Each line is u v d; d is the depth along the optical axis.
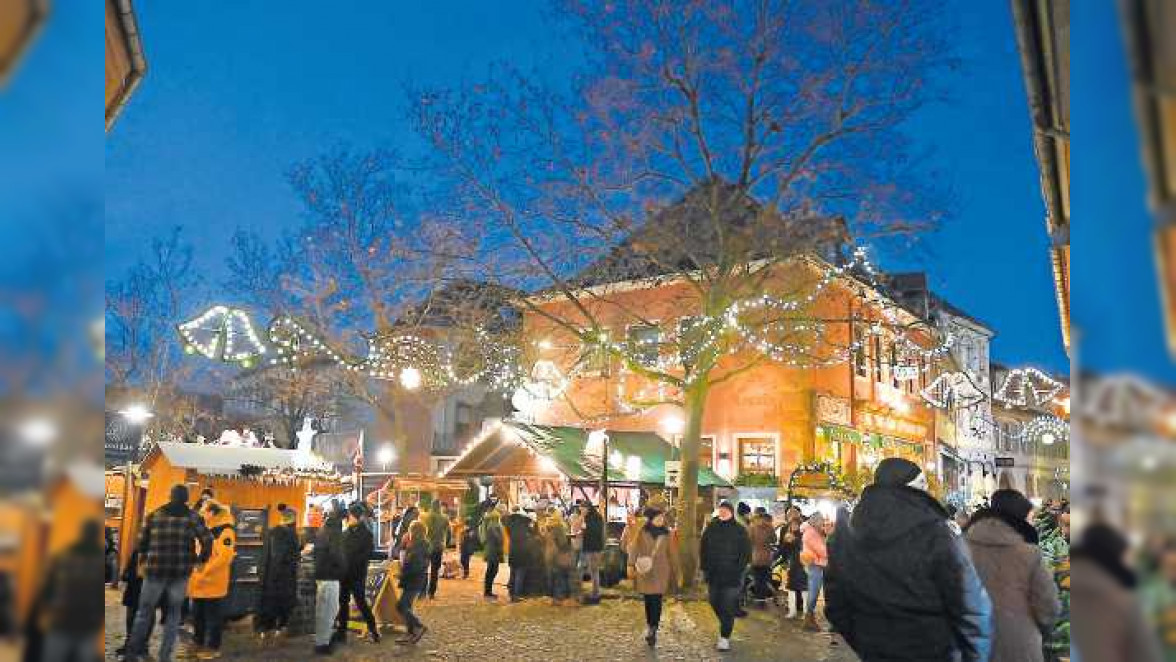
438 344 22.89
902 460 4.34
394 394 28.88
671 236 17.52
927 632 3.99
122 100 7.23
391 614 12.13
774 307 19.94
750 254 17.44
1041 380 31.25
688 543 17.20
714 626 13.16
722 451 25.83
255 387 39.31
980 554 5.16
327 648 10.34
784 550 16.05
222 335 10.71
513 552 15.84
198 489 13.61
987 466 39.66
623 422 27.41
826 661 10.63
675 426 20.61
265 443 38.72
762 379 25.64
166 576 9.01
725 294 17.61
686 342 18.14
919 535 4.07
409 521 15.67
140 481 15.79
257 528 12.45
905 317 28.69
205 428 40.38
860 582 4.16
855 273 21.05
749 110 16.58
